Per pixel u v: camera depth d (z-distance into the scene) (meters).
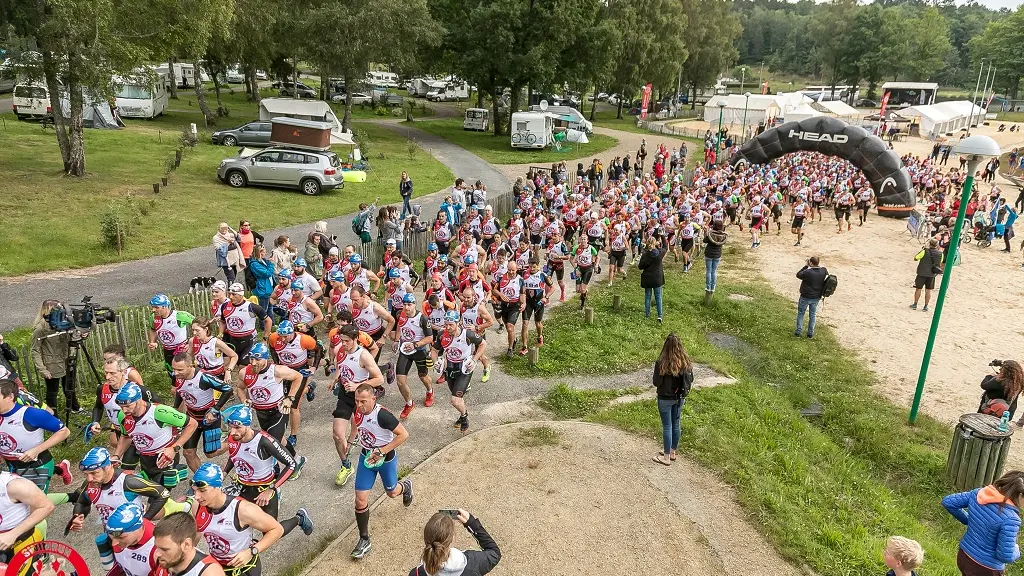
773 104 60.81
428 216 24.58
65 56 21.73
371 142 42.62
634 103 84.50
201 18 25.69
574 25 46.66
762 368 13.69
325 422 9.62
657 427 9.79
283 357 8.84
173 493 7.58
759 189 27.62
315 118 36.50
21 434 6.13
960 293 19.09
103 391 7.05
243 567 5.08
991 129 71.31
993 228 24.78
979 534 5.86
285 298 11.38
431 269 14.06
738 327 15.97
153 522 5.16
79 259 16.19
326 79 49.34
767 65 150.88
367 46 38.12
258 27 39.50
